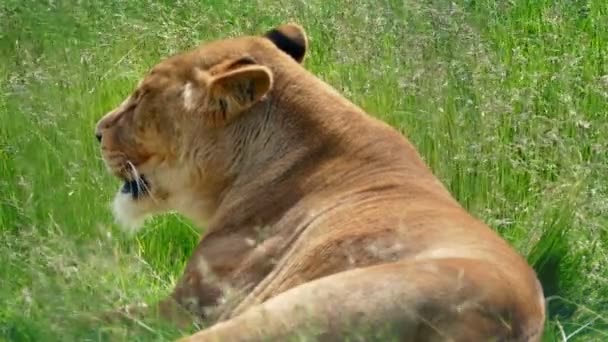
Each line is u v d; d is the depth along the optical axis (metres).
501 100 14.48
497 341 8.50
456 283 8.57
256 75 10.77
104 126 11.62
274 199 10.81
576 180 13.21
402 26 15.42
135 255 12.47
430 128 13.95
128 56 16.12
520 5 17.81
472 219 10.05
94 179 13.65
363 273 8.70
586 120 14.73
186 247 13.37
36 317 10.48
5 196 13.73
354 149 10.70
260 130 11.02
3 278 11.62
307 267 10.07
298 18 16.98
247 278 10.59
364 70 14.88
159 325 10.39
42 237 12.41
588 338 10.99
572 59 15.47
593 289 12.10
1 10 16.67
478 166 13.66
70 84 15.16
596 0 17.83
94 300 10.77
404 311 8.43
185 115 11.22
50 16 16.61
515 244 12.65
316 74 15.34
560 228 12.50
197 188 11.33
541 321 9.01
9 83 15.35
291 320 8.55
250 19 17.17
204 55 11.28
